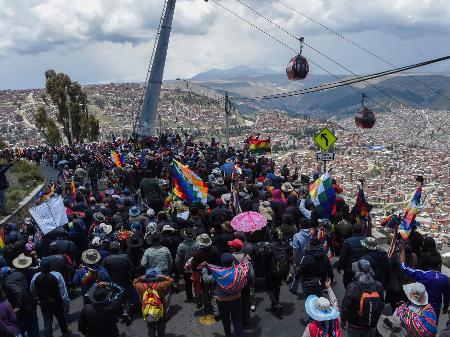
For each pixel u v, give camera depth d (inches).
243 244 382.0
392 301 341.1
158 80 1589.6
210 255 350.0
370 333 275.3
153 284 327.6
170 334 360.8
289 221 419.2
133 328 372.8
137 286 329.4
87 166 1370.6
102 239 402.9
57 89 3294.8
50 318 343.6
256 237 414.0
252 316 386.6
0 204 729.6
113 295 299.7
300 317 382.6
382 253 325.1
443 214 4542.3
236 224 406.9
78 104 3371.1
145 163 871.7
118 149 1300.4
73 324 390.3
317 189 468.8
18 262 358.6
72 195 652.7
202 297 405.4
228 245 362.3
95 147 1733.5
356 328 273.0
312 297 258.1
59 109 3331.7
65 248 411.2
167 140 1523.1
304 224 395.9
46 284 338.6
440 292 298.0
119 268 362.0
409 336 267.3
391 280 335.3
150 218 459.5
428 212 4685.0
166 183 676.7
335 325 250.7
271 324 372.2
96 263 357.7
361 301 265.9
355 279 281.4
